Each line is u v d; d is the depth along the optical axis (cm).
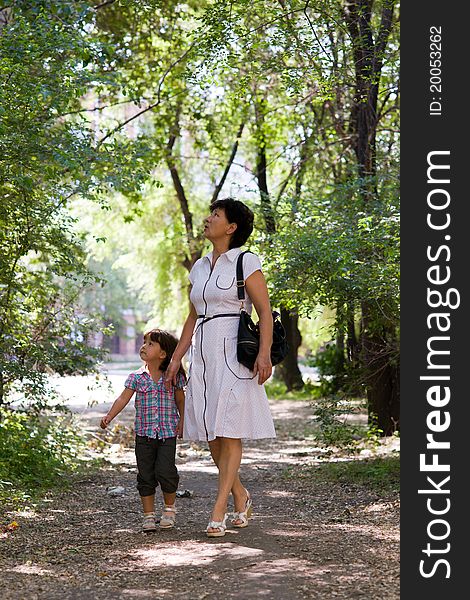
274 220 1166
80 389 2500
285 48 1088
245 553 554
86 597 468
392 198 951
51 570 528
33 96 773
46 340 1049
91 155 830
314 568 516
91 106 1902
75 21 988
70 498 838
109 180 869
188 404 625
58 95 807
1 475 884
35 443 996
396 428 1273
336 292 964
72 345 1098
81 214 2595
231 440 613
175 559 545
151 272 2859
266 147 2031
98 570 526
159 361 655
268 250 1039
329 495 841
